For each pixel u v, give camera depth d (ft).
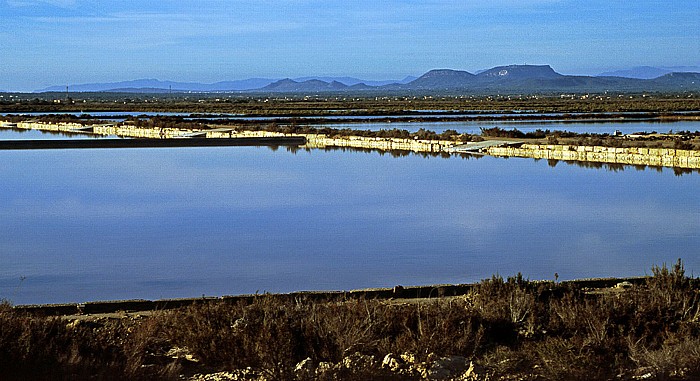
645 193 90.07
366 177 108.68
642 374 23.90
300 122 263.70
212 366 26.43
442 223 71.56
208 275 51.98
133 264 55.62
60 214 78.74
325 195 91.15
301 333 27.71
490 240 63.16
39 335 25.84
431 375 23.75
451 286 41.91
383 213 77.77
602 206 80.64
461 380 23.52
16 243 63.82
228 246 61.93
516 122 261.24
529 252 58.23
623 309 30.32
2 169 120.06
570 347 25.07
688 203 81.71
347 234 66.59
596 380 23.57
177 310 33.94
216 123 241.96
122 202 86.74
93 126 222.28
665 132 191.83
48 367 23.49
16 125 247.50
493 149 144.46
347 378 23.63
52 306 38.22
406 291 41.32
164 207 82.94
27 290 48.01
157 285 49.29
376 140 161.99
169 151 152.76
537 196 88.69
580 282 42.55
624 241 61.98
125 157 139.85
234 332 28.02
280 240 64.18
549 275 50.37
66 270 53.78
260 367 25.30
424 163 128.06
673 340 26.76
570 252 57.98
